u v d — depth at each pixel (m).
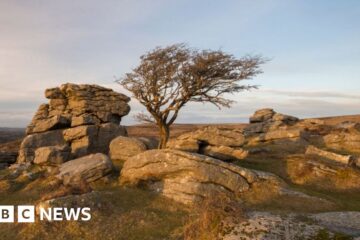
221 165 25.55
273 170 33.72
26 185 28.83
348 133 48.50
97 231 18.02
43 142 41.16
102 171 27.69
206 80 37.84
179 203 23.44
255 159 37.44
